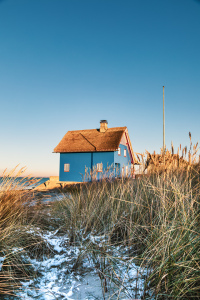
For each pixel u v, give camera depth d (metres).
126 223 3.70
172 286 2.29
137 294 2.30
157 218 3.42
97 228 4.02
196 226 2.92
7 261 2.88
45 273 2.94
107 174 6.54
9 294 2.44
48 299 2.39
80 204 5.04
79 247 3.46
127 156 28.23
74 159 26.45
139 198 4.12
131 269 2.75
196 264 2.37
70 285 2.67
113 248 3.24
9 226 3.43
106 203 4.55
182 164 5.54
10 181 4.30
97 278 2.79
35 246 3.49
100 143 25.78
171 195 3.85
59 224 4.61
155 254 2.70
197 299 2.15
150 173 5.75
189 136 5.38
